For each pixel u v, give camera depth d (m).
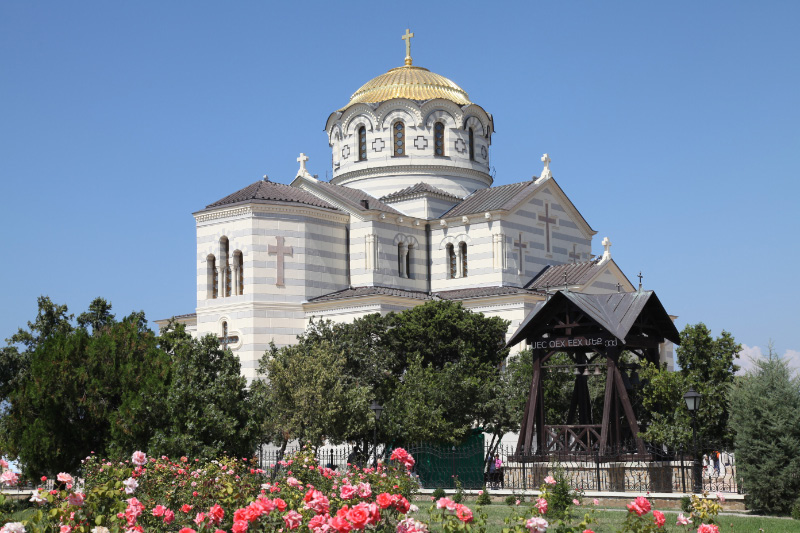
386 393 59.75
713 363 46.06
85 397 47.91
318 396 52.66
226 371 46.56
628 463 41.00
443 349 62.00
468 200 82.50
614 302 43.94
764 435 35.78
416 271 80.12
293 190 79.25
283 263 73.81
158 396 44.59
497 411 57.94
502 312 72.00
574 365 45.00
